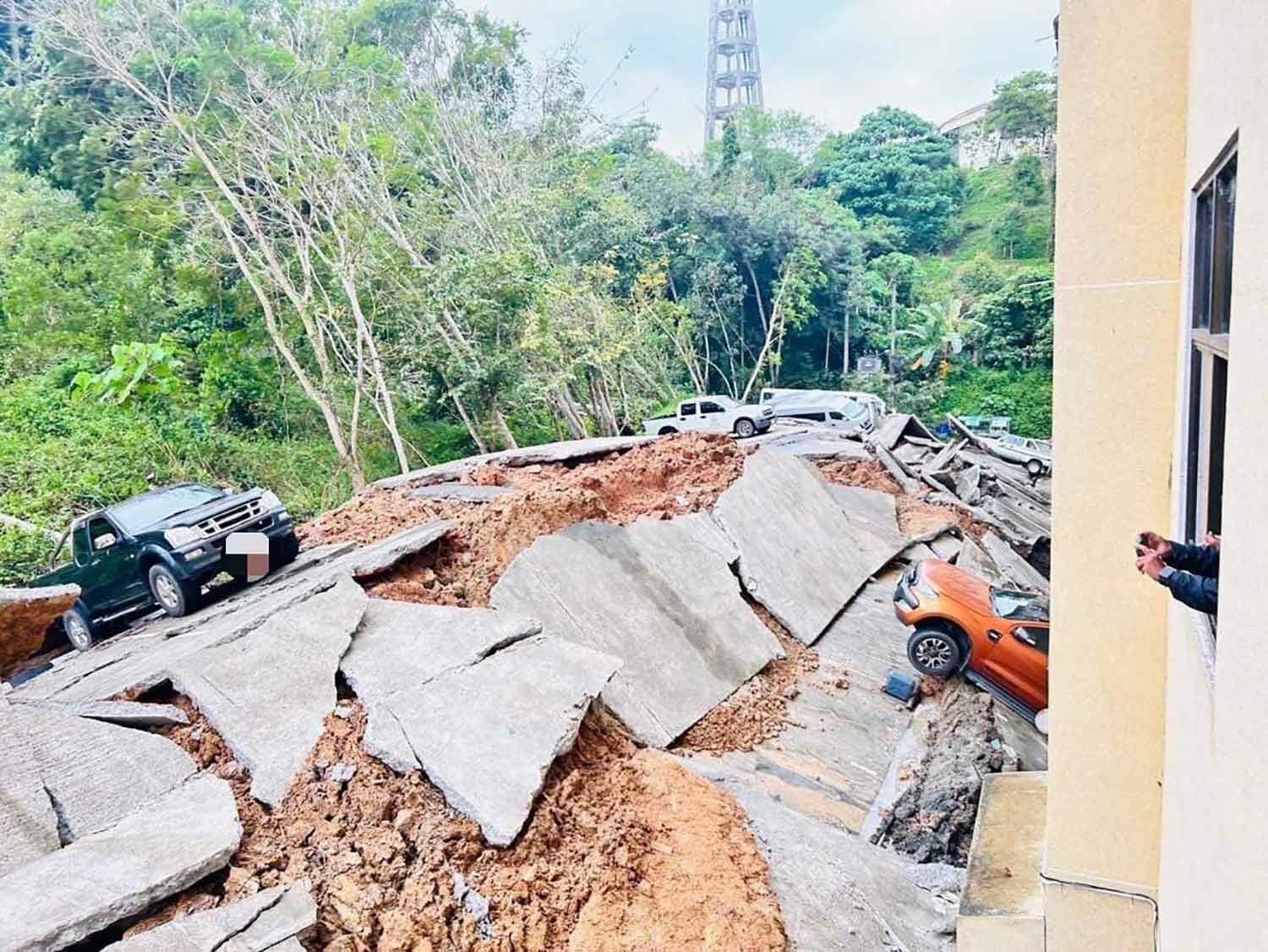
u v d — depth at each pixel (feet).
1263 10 6.47
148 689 17.98
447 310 79.87
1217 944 7.55
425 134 93.86
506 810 15.28
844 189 159.94
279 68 80.74
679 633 27.71
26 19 78.33
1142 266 12.39
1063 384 13.08
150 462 72.13
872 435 64.59
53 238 77.61
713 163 148.36
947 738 26.37
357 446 84.84
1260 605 6.10
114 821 14.12
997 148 160.76
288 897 12.85
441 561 27.27
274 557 30.81
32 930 11.11
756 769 23.63
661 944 14.30
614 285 109.91
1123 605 13.20
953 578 30.83
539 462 43.16
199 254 78.74
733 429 78.89
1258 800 6.07
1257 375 6.33
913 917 17.61
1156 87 11.96
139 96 78.07
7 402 71.41
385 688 18.15
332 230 80.69
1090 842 13.83
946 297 138.92
